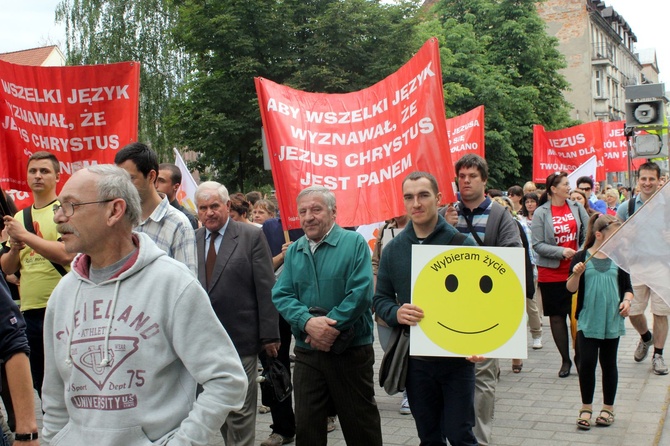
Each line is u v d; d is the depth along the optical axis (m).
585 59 57.19
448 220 5.24
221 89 25.66
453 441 3.95
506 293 3.84
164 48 35.22
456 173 5.68
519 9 37.84
